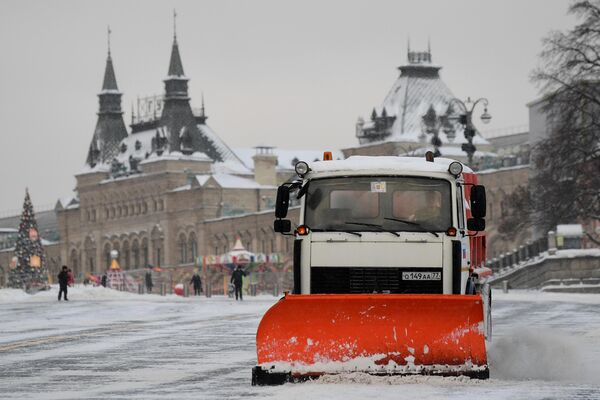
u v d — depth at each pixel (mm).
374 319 41062
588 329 74125
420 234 44688
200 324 87438
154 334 75438
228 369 50562
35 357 57750
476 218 45125
